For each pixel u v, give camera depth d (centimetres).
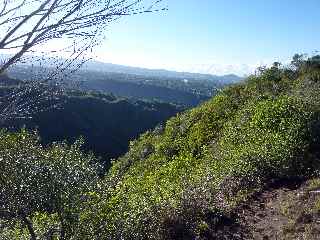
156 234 855
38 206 634
